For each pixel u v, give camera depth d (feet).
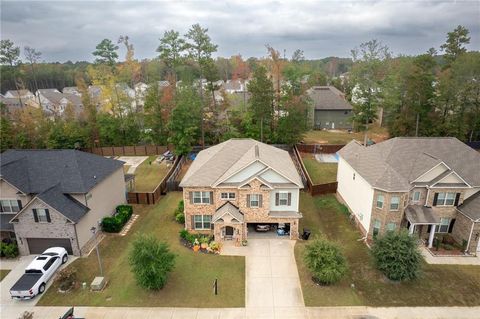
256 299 74.38
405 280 77.97
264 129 183.73
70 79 481.46
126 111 197.67
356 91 185.88
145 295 75.72
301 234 100.89
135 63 199.62
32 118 183.83
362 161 107.04
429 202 95.76
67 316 65.46
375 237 83.30
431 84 166.30
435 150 107.04
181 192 134.31
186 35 178.60
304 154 179.01
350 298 74.28
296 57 278.46
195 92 181.57
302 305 72.49
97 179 101.14
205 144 190.49
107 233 103.60
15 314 70.69
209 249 92.43
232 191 98.48
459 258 88.79
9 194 94.12
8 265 87.71
